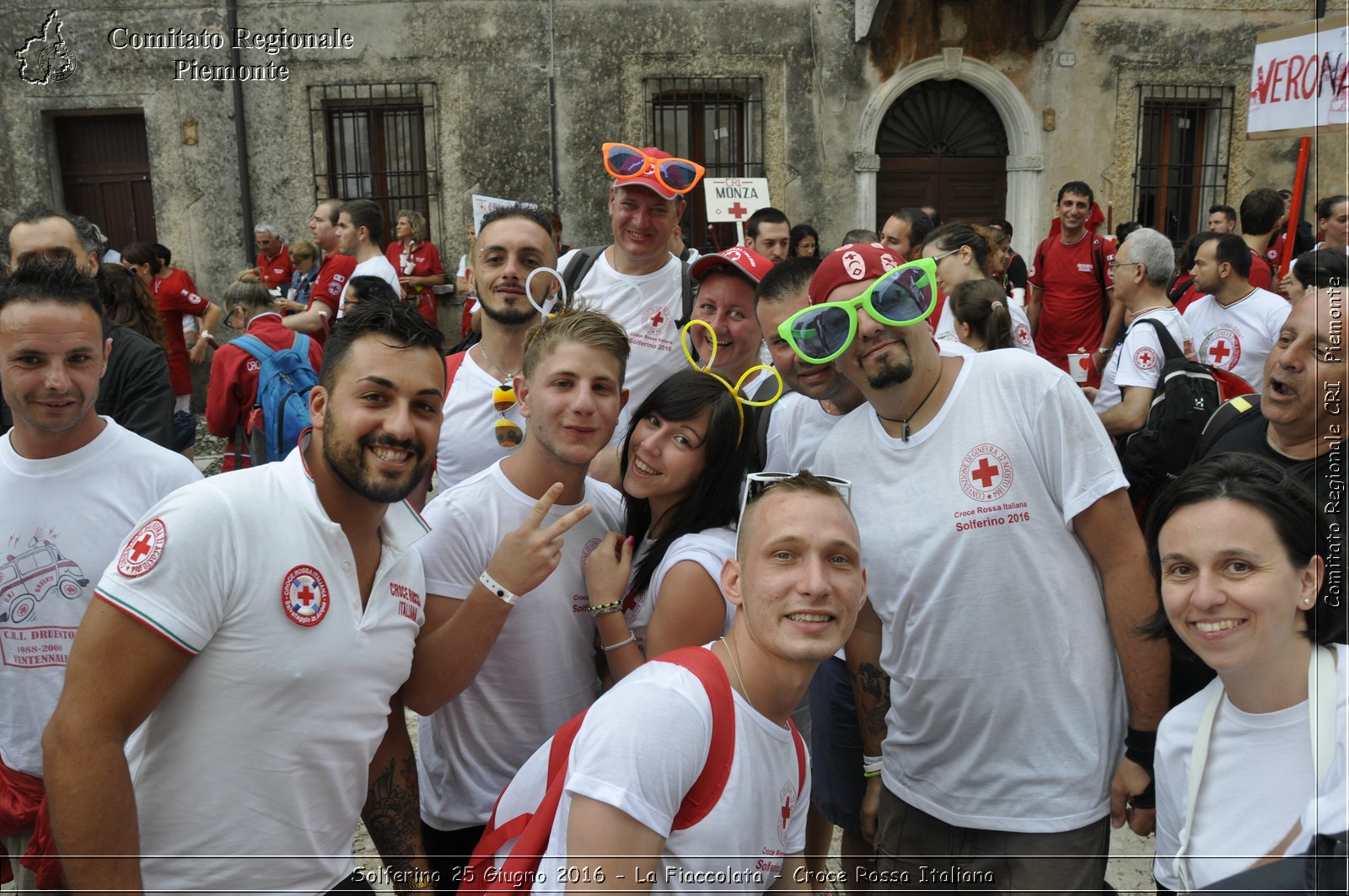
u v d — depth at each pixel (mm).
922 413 2127
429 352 1692
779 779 1614
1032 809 2057
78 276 2105
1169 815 1775
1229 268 4055
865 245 2133
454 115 8781
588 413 1963
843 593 1553
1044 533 2035
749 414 2279
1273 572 1573
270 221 8914
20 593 2143
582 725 1557
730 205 7148
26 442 2156
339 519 1715
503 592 1854
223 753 1603
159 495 2229
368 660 1717
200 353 7629
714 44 8812
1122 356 3734
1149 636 1979
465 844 2166
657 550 2143
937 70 9000
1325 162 5039
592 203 8914
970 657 2055
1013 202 9352
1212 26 9258
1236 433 2424
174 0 8602
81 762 1501
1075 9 9055
